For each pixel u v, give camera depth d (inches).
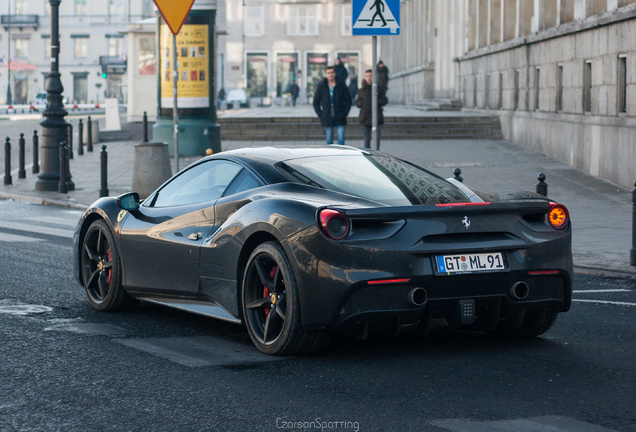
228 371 217.9
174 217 271.3
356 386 204.2
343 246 215.2
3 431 172.7
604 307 308.3
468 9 1352.1
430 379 210.8
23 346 244.4
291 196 234.7
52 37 730.2
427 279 219.3
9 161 782.5
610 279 371.6
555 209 237.8
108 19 3858.3
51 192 721.0
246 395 197.0
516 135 1037.8
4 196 707.4
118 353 237.6
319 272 216.5
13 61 3934.5
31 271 375.6
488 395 197.2
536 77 965.2
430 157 899.4
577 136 799.7
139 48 1237.7
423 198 231.9
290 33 3115.2
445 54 1625.2
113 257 293.4
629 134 668.1
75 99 3900.1
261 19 3110.2
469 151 959.6
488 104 1208.2
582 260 408.2
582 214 557.0
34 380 209.9
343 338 255.0
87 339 255.0
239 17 3107.8
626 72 680.4
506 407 188.2
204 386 204.2
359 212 217.0
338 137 827.4
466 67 1358.3
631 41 668.7
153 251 275.6
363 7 502.6
